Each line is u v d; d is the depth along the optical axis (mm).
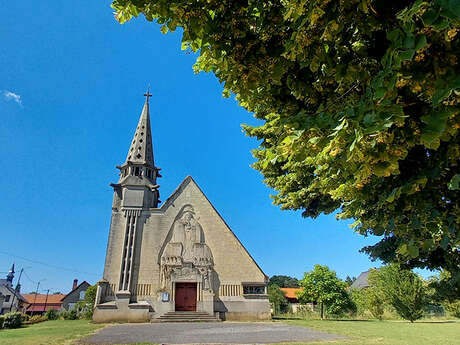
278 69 3613
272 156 3270
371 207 3795
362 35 3027
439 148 2986
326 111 3107
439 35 2328
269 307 26906
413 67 2465
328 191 4020
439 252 5504
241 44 3641
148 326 20875
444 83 2258
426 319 38031
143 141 33344
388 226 3619
